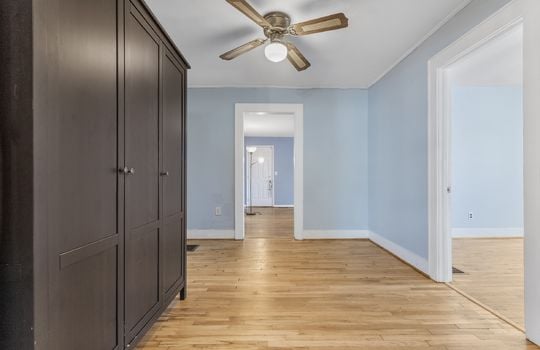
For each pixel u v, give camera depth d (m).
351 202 4.22
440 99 2.48
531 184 1.59
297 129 4.18
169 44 1.85
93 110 1.08
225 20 2.35
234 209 4.18
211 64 3.31
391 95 3.41
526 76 1.60
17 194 0.80
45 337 0.85
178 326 1.78
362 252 3.47
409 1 2.09
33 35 0.80
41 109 0.83
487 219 4.34
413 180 2.89
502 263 3.06
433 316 1.91
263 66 3.38
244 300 2.15
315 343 1.60
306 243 3.93
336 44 2.78
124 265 1.30
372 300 2.15
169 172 1.87
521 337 1.66
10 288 0.80
